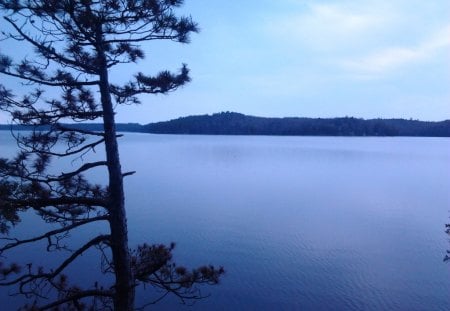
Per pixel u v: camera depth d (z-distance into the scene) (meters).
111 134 7.22
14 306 20.80
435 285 33.16
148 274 8.24
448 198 83.25
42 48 6.53
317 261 38.59
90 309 9.19
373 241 47.12
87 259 31.31
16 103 6.84
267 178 116.62
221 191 87.06
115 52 7.90
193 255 39.00
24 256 30.77
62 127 7.07
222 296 29.33
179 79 7.92
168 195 78.44
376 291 31.53
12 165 6.71
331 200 78.69
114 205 7.21
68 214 8.59
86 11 6.23
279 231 50.81
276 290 30.95
